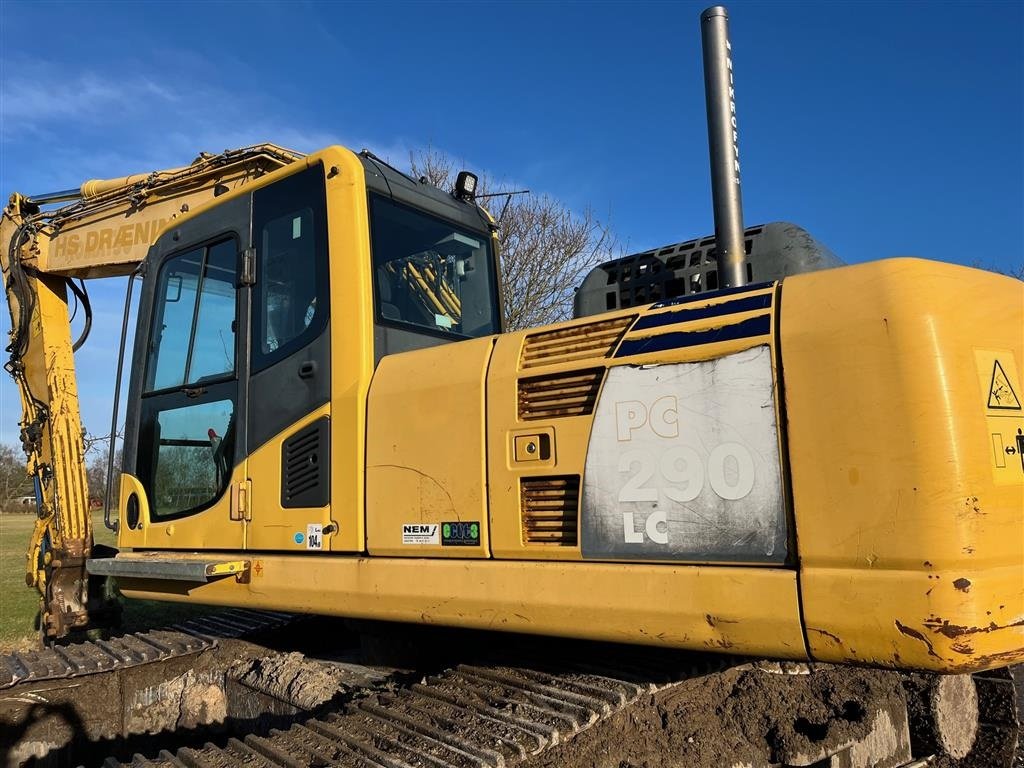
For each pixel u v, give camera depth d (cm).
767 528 201
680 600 209
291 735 257
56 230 521
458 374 267
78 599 494
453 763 213
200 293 370
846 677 324
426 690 275
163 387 381
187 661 418
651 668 268
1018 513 190
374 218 321
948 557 178
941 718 338
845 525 190
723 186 291
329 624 439
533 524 242
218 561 325
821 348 198
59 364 519
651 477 220
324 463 297
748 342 210
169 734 402
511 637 310
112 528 396
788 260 285
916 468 183
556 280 1371
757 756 284
